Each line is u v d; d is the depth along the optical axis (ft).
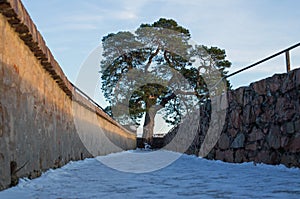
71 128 23.85
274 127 17.83
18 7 10.59
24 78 12.59
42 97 15.65
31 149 13.47
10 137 10.84
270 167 17.48
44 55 14.37
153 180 14.16
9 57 10.84
